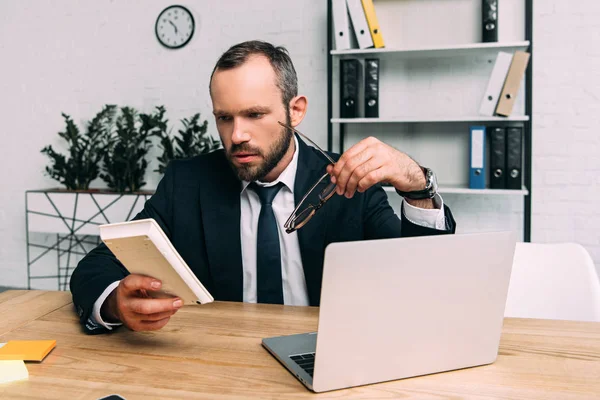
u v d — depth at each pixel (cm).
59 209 329
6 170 382
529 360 87
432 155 300
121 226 79
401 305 77
